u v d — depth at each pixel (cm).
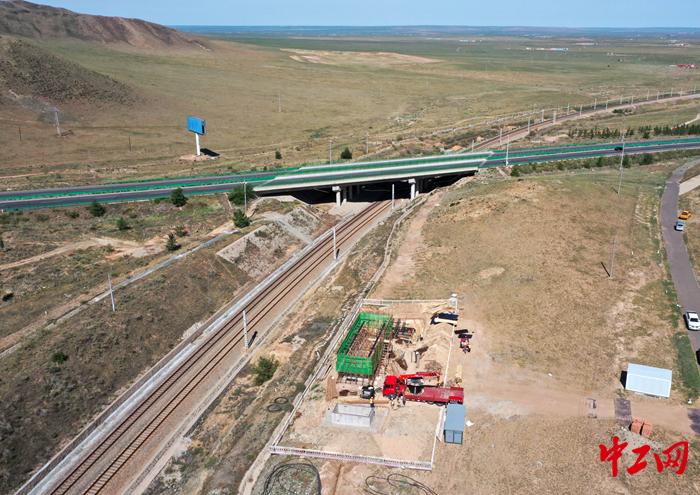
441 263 9762
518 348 7394
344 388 6781
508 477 5444
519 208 11519
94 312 8475
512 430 6028
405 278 9381
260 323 9138
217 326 9031
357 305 8619
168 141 19775
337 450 5819
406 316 8256
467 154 15438
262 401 6931
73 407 7062
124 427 6844
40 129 19238
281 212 13025
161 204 13088
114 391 7506
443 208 12206
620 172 14362
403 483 5400
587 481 5378
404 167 14400
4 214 12156
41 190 13825
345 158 17425
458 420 5997
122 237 11475
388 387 6538
